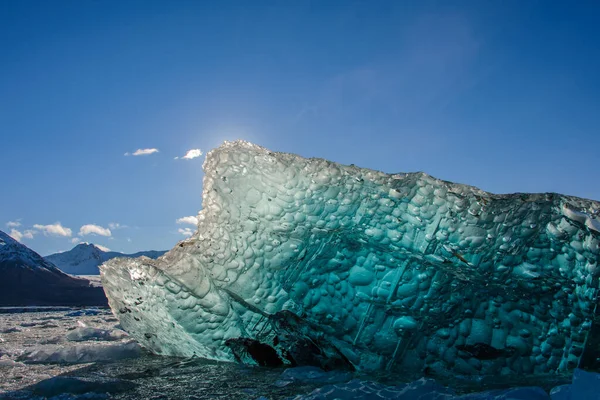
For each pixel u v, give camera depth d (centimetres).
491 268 234
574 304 232
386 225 243
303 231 249
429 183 236
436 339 248
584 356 221
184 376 237
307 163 247
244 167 249
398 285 246
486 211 232
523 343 238
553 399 165
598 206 227
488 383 214
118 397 194
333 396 177
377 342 249
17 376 241
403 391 178
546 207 228
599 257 214
